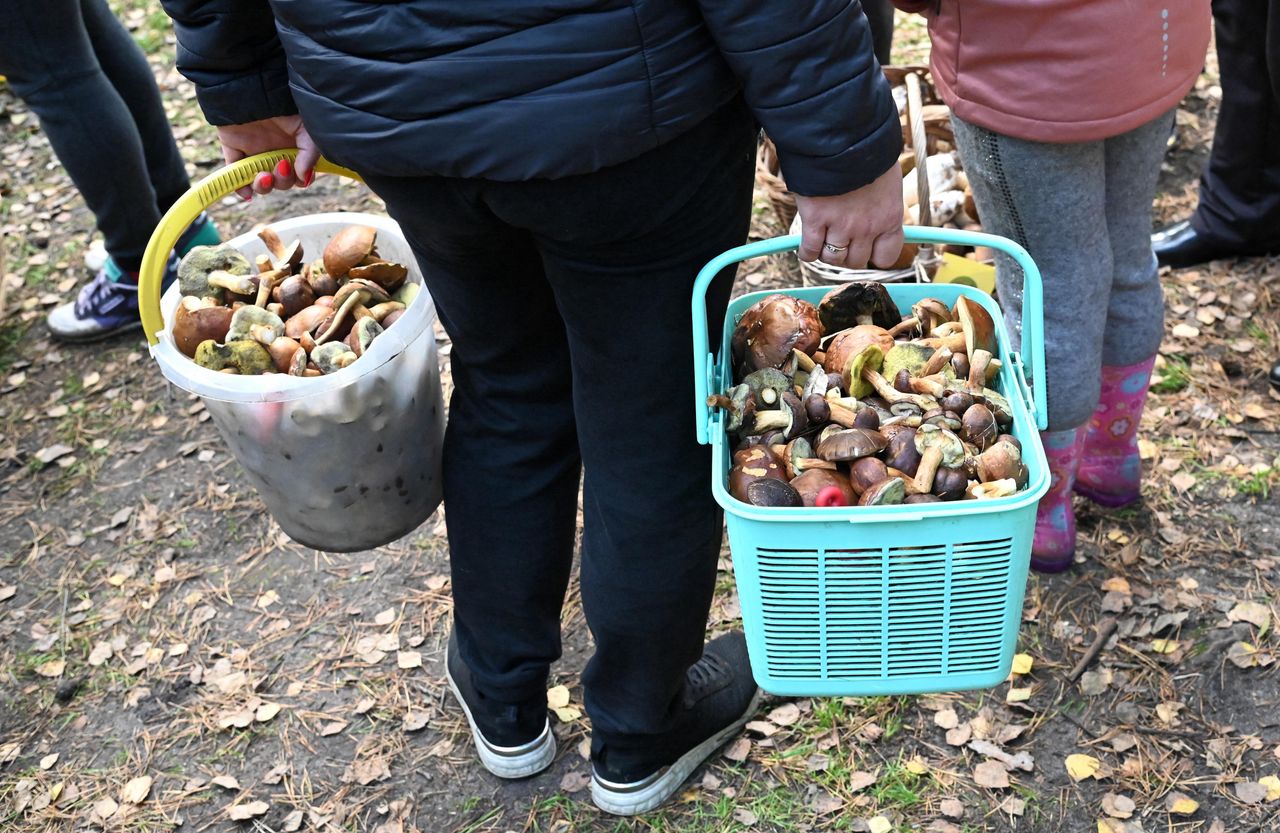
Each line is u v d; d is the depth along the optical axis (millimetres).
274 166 1636
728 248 1408
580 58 1134
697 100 1201
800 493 1425
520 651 1897
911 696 2100
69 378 3273
